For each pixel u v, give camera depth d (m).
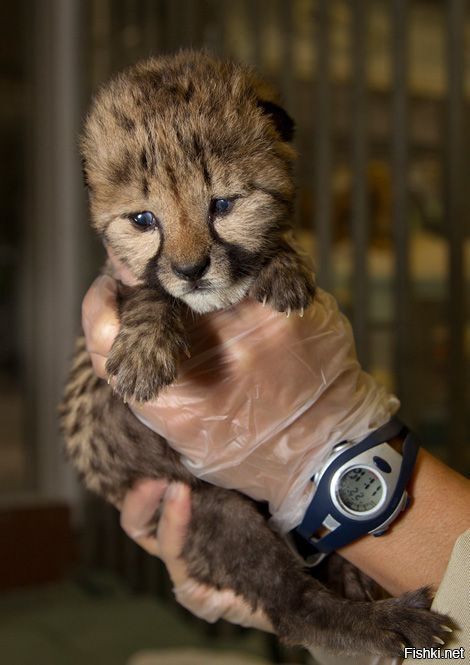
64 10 1.31
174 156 0.40
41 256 1.34
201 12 1.02
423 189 0.85
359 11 0.77
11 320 1.37
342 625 0.43
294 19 0.88
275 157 0.42
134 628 0.91
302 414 0.44
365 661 0.44
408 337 0.73
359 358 0.78
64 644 0.86
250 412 0.44
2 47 1.34
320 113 0.82
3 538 1.08
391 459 0.42
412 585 0.42
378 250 0.86
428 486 0.43
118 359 0.41
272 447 0.44
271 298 0.43
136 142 0.40
